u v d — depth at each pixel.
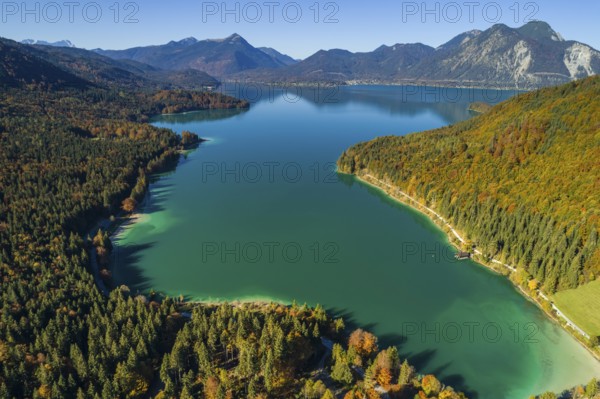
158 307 123.50
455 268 157.88
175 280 149.50
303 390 94.56
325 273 154.38
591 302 123.94
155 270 156.38
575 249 136.00
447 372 107.94
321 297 139.75
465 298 139.38
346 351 108.00
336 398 94.31
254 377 95.31
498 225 162.38
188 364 102.19
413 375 101.31
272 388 94.81
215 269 157.12
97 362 96.25
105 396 88.81
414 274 153.88
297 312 120.19
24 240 150.62
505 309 133.75
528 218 158.12
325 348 111.94
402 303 136.75
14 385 91.50
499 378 106.19
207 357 99.38
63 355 100.75
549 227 146.00
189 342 106.12
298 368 102.94
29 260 139.75
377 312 132.12
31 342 104.75
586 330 118.62
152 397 95.62
